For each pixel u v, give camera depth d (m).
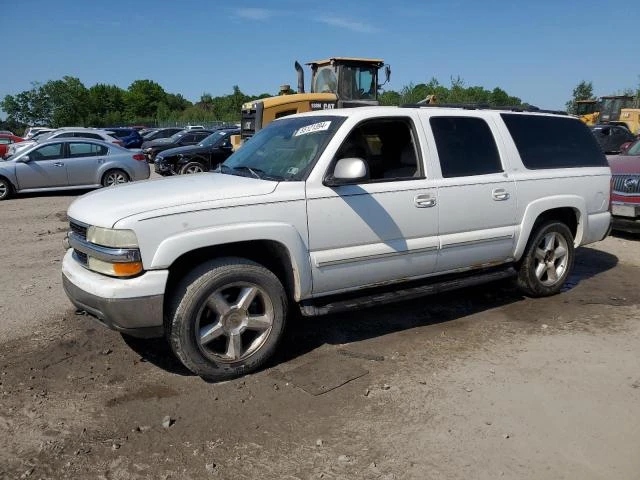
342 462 3.07
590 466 3.04
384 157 4.67
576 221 6.00
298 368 4.21
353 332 4.91
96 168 14.62
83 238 4.00
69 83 78.75
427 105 5.06
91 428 3.41
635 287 6.29
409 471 2.99
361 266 4.44
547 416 3.54
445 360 4.34
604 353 4.48
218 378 3.99
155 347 4.58
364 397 3.76
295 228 4.10
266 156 4.73
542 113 5.90
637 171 8.33
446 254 4.89
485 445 3.23
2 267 7.04
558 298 5.88
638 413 3.58
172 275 3.96
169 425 3.43
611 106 30.84
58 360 4.33
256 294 4.07
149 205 3.78
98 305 3.72
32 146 14.41
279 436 3.32
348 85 14.28
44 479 2.94
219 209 3.85
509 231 5.29
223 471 3.00
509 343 4.68
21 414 3.56
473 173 5.05
